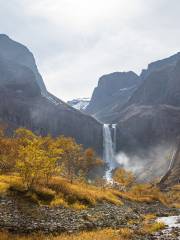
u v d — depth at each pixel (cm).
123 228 3225
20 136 6397
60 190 4138
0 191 3269
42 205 3350
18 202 3164
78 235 2622
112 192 7000
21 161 3784
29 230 2620
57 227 2806
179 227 3406
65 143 7388
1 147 5412
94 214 3731
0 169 5141
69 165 7412
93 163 9331
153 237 2717
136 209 5791
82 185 6059
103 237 2484
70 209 3597
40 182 4072
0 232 2383
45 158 3884
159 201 8731
